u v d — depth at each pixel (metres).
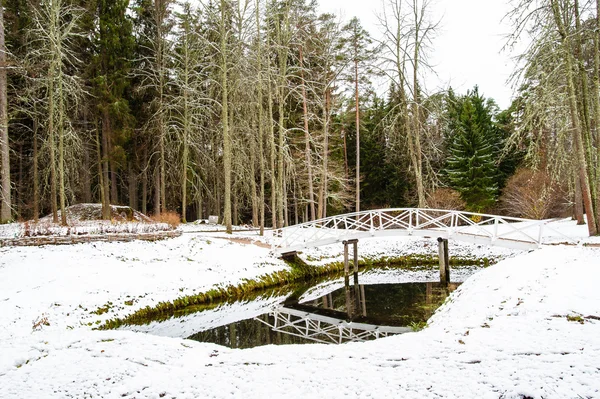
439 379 4.55
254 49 19.66
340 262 19.30
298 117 24.17
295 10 21.16
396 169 31.47
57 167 20.45
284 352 6.12
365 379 4.77
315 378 4.94
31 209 23.77
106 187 21.42
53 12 16.52
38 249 13.08
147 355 6.27
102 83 19.50
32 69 17.14
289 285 15.73
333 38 22.06
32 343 6.96
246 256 16.25
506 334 5.70
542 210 24.16
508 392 4.08
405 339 6.26
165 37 23.33
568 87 13.26
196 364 5.85
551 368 4.47
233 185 25.98
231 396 4.64
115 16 20.64
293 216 35.56
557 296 6.86
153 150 24.92
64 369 5.73
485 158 28.12
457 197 27.08
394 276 17.23
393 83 20.42
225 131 18.83
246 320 11.25
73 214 22.42
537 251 11.43
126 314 10.38
